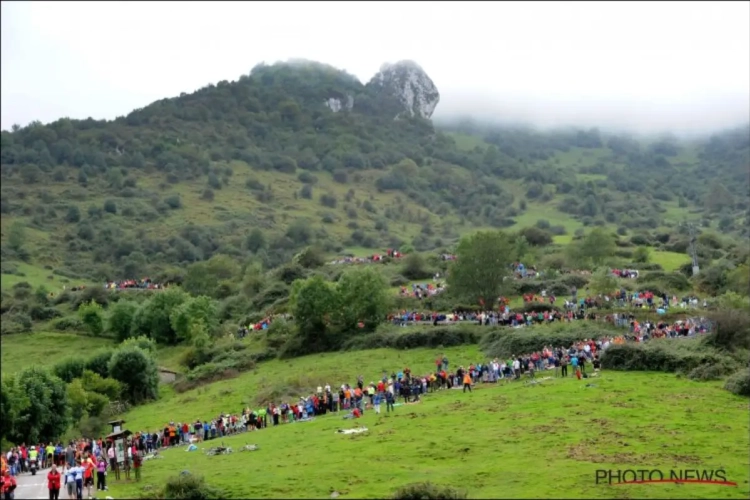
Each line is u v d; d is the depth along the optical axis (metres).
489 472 38.09
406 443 45.41
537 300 105.38
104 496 38.41
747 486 35.19
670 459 39.97
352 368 84.12
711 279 120.00
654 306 95.56
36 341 137.88
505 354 79.81
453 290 108.50
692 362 65.06
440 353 86.06
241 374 94.00
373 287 101.06
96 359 94.50
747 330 69.19
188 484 37.41
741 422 48.03
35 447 54.81
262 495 36.38
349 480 37.88
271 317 117.75
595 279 101.81
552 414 50.97
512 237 172.50
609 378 63.44
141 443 49.69
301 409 60.75
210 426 59.97
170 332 125.31
